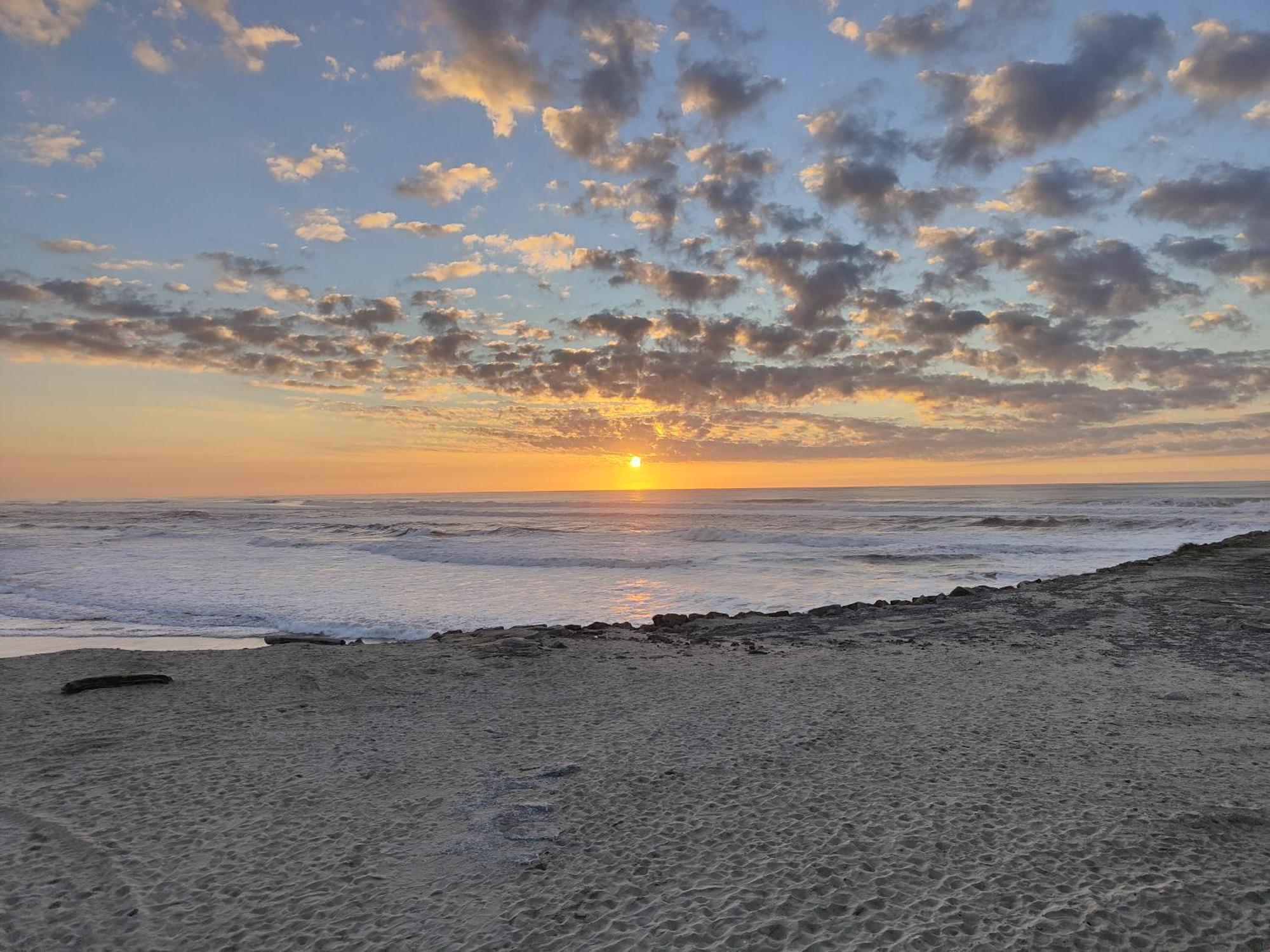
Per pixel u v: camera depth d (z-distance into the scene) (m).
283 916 3.37
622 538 36.28
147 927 3.32
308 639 11.41
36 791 4.90
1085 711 6.29
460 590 18.72
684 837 4.03
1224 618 10.45
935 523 42.78
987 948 2.94
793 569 22.92
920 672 7.98
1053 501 71.19
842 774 4.89
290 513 75.56
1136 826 3.97
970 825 4.04
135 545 33.91
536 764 5.30
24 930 3.31
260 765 5.37
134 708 7.04
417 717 6.66
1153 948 2.90
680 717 6.48
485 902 3.45
